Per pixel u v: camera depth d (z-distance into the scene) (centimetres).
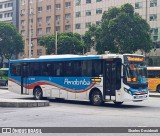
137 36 4947
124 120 1318
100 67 1989
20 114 1518
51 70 2277
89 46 5525
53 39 6456
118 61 1905
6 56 6938
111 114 1545
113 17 5047
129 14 4959
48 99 2470
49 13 8594
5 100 1989
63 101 2345
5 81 4766
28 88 2425
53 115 1491
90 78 2036
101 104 2025
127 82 1875
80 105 2050
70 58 2164
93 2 7738
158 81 3391
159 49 6712
